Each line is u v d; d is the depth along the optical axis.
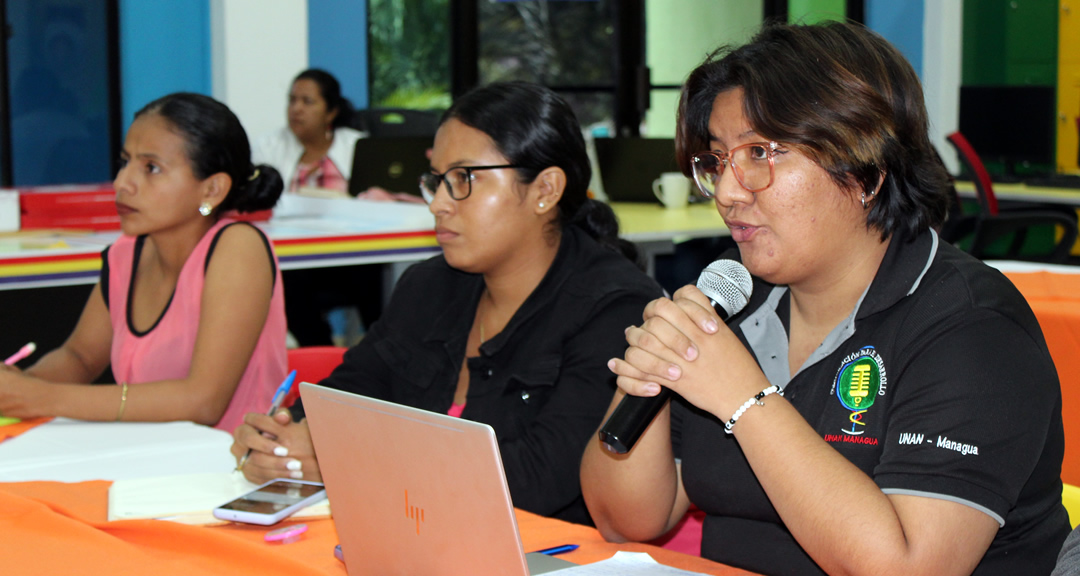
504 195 1.66
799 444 1.06
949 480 1.02
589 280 1.68
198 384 1.87
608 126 6.60
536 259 1.72
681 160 1.23
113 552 1.11
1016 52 6.59
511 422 1.63
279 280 2.08
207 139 1.98
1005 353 1.06
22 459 1.50
